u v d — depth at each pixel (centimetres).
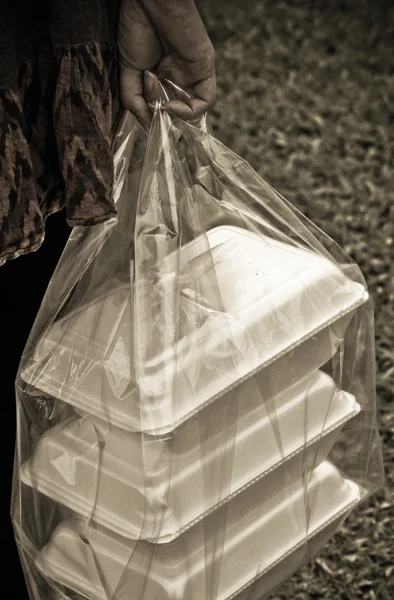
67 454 115
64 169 108
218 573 115
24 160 104
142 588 113
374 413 135
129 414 109
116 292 119
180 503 111
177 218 117
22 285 130
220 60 341
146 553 112
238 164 129
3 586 139
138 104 117
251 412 116
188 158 124
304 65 338
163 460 109
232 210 128
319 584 167
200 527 114
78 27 104
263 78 331
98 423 113
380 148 296
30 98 109
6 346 132
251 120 309
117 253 123
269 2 373
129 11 110
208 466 112
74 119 106
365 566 171
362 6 369
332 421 123
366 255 249
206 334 112
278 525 121
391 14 364
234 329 113
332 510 128
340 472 133
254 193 129
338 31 357
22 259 128
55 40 104
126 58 115
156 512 109
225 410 112
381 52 345
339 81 330
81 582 118
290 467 121
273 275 120
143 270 115
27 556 122
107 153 109
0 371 132
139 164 127
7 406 133
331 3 371
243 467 115
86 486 114
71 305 123
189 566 114
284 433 119
